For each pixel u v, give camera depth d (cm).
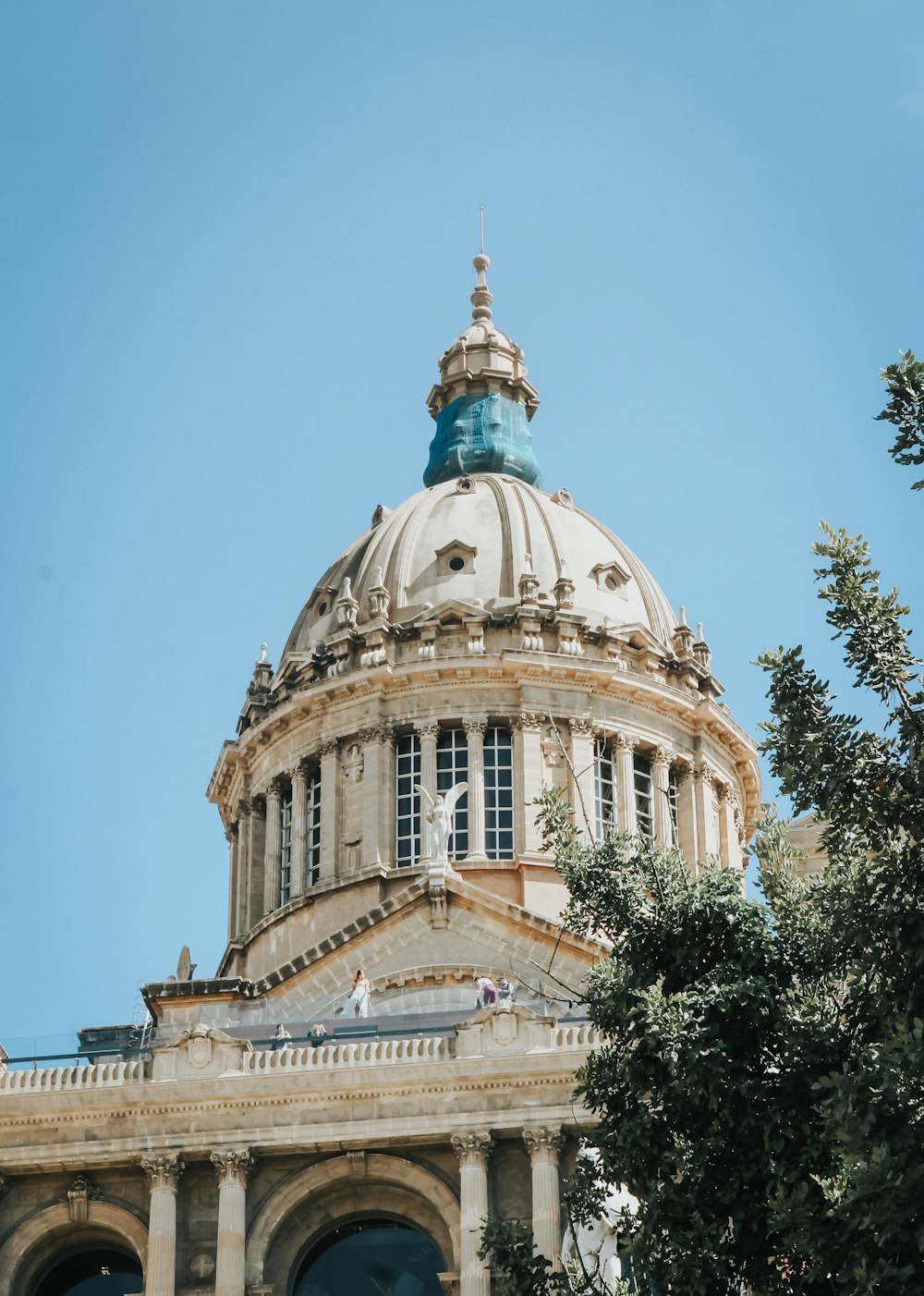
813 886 5431
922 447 5022
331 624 10019
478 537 10106
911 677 5131
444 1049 6800
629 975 5369
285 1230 6725
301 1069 6788
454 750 9481
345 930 8281
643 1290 4984
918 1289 4472
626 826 9381
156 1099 6775
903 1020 4659
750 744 10031
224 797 10344
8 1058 7056
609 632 9756
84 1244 6831
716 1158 5128
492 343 11362
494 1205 6612
